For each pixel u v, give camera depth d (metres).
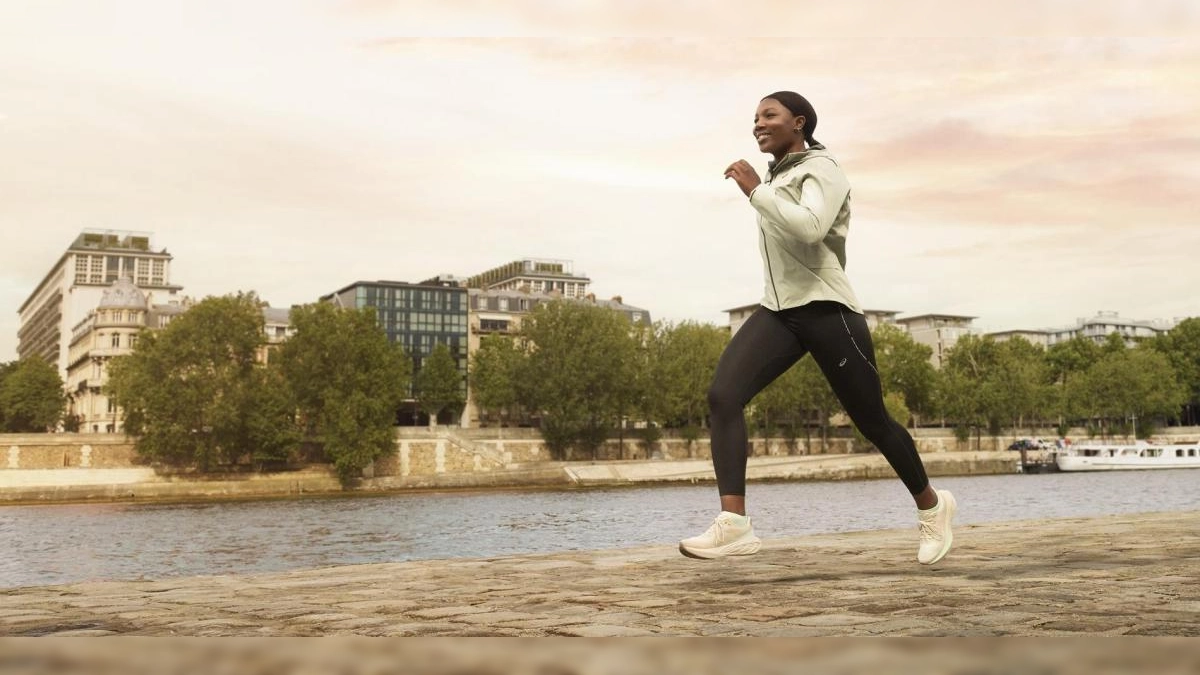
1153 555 5.39
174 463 68.25
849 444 91.75
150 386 67.12
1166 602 3.23
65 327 140.88
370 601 3.72
